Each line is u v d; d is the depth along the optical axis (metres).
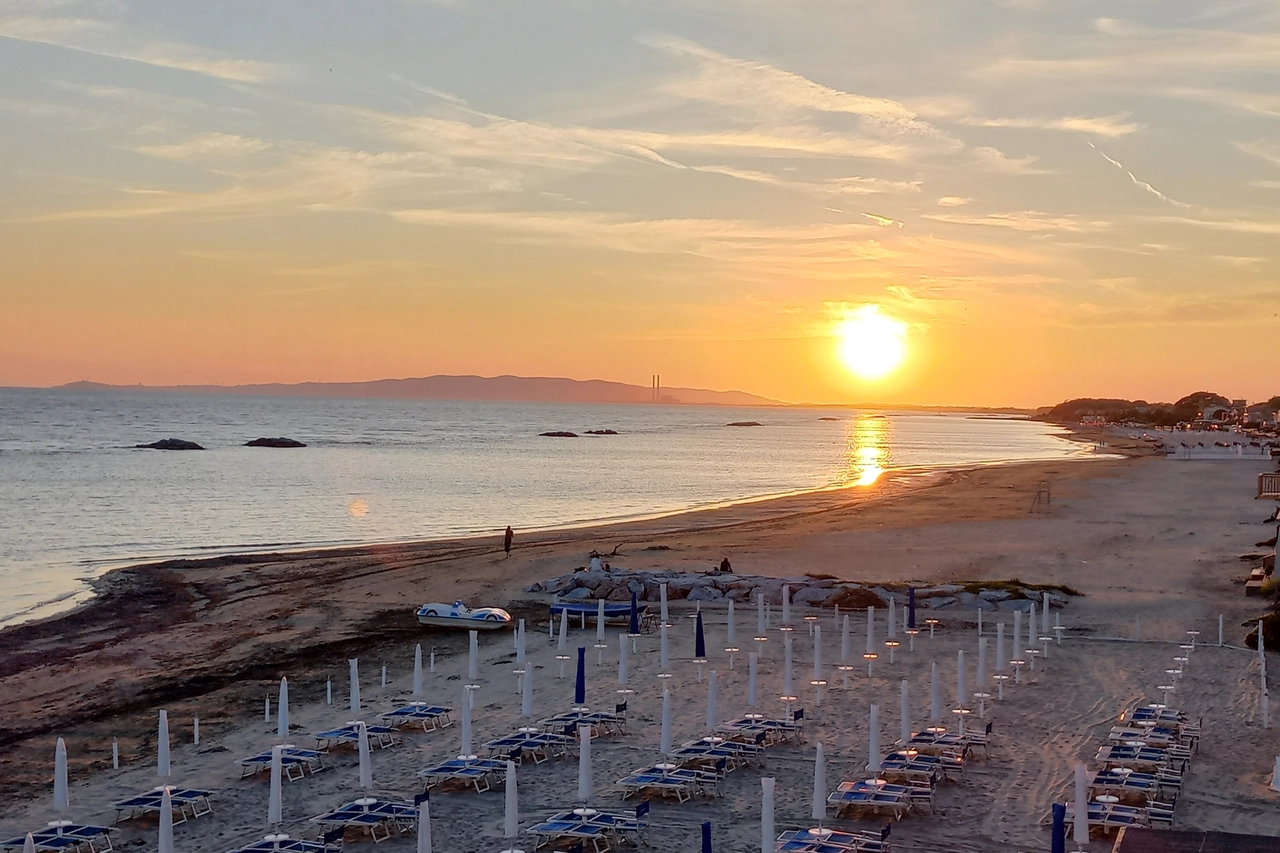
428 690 31.34
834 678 31.80
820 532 68.12
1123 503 84.06
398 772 24.16
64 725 28.44
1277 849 17.34
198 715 29.11
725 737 25.84
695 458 171.62
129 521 76.38
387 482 113.19
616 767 24.33
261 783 23.59
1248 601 42.72
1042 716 27.89
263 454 154.88
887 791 21.42
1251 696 29.53
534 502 94.94
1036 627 38.47
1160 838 17.83
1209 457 144.12
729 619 36.03
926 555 56.38
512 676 32.78
